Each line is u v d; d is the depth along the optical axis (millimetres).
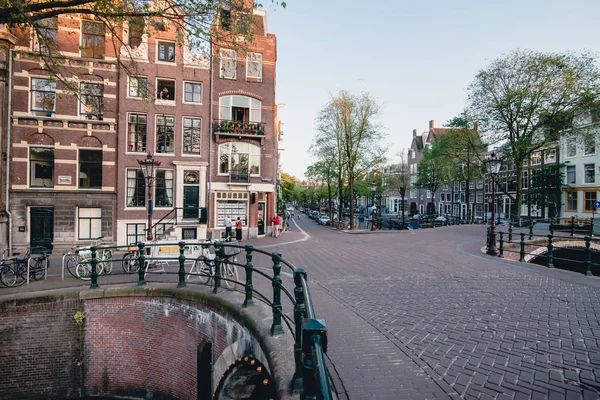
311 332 2078
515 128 26188
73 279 9164
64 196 17859
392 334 4988
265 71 22234
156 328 7805
